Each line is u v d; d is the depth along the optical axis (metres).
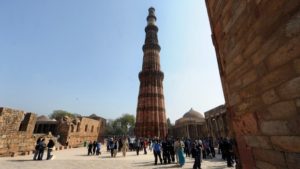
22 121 21.58
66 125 33.19
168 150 13.83
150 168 11.55
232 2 3.49
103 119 55.94
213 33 4.82
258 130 2.86
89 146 20.78
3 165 11.77
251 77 2.95
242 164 3.62
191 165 12.66
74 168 11.52
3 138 17.52
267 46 2.44
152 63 48.03
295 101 1.97
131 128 99.44
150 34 52.25
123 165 12.81
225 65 4.11
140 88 46.31
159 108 43.59
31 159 15.37
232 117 3.98
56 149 26.14
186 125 51.16
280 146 2.31
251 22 2.83
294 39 1.94
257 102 2.82
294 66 1.97
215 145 33.75
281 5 2.13
